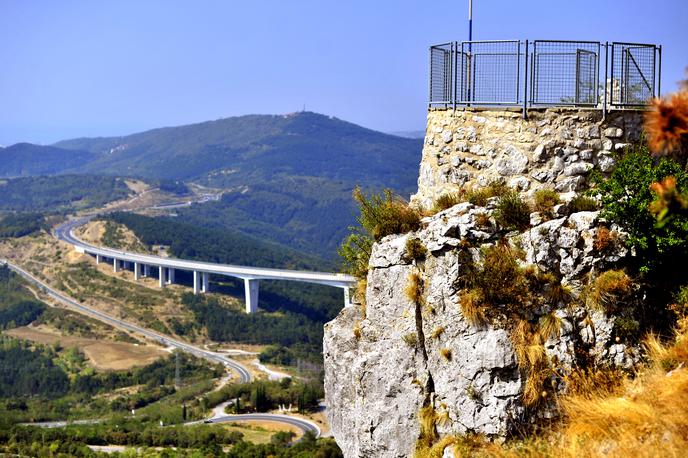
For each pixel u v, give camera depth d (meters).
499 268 13.81
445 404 13.98
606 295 13.67
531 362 13.23
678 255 13.86
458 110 16.38
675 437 11.33
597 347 13.54
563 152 15.23
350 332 16.88
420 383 14.38
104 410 133.00
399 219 15.88
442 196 16.00
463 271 14.09
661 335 13.87
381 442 14.66
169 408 126.12
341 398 16.69
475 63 16.23
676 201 8.39
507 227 14.40
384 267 15.33
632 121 15.19
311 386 127.94
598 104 15.56
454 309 13.98
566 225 14.09
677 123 9.52
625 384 13.20
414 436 14.27
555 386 13.23
